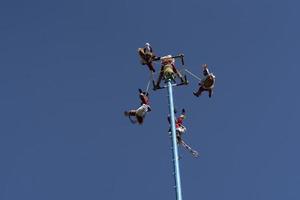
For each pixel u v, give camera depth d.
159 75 33.47
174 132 29.56
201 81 35.56
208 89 35.41
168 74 33.03
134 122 34.47
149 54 34.12
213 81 35.31
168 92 32.28
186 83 33.19
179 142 33.75
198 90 35.62
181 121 34.09
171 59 33.69
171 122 30.00
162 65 33.59
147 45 34.47
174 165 28.27
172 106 31.19
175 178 27.77
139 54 34.41
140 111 34.00
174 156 28.56
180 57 33.94
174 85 33.16
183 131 33.75
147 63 34.22
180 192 27.28
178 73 33.41
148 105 34.38
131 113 34.34
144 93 34.53
